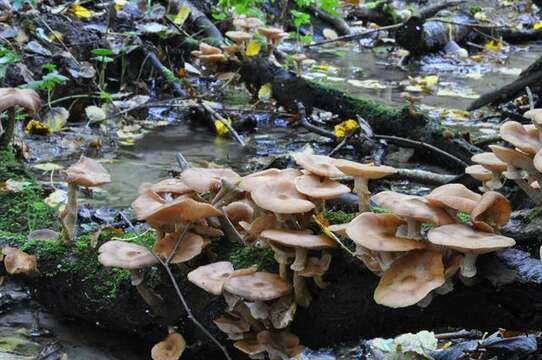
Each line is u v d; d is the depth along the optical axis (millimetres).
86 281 1619
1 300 1688
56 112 2350
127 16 3094
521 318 1472
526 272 1447
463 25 3928
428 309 1510
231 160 2215
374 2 4809
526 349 1576
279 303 1522
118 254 1527
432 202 1453
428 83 3109
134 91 2832
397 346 1603
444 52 3832
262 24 2967
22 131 2322
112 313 1615
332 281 1535
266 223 1519
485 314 1488
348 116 2469
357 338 1566
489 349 1587
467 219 1608
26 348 1604
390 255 1459
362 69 3500
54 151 2223
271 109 2744
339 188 1495
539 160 1423
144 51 2861
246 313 1525
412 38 3699
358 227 1451
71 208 1648
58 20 2729
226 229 1584
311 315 1549
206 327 1577
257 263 1562
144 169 2131
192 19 3277
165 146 2326
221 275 1495
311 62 3518
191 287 1570
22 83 2377
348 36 3773
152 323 1604
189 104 2711
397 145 2332
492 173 1554
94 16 3078
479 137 2367
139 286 1568
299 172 1555
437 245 1443
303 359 1564
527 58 3854
